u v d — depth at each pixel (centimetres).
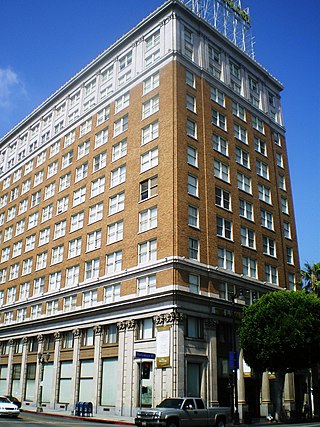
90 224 5078
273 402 4522
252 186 5184
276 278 5084
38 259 5869
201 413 2675
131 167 4731
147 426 2505
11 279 6350
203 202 4400
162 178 4303
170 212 4091
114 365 4191
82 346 4625
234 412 3394
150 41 5169
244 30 6284
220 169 4791
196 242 4178
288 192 5809
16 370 5609
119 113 5206
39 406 4256
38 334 5350
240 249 4678
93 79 5912
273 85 6256
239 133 5284
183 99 4619
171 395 3497
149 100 4828
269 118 5891
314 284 4922
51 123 6531
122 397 3909
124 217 4600
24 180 6788
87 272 4903
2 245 6869
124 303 4162
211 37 5366
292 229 5641
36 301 5588
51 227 5781
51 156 6288
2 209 7162
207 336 3934
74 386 4500
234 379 3469
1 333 6141
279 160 5872
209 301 4038
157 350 3716
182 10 5044
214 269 4219
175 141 4325
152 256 4141
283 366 3631
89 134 5612
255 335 3700
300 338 3541
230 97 5319
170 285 3825
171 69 4684
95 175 5253
